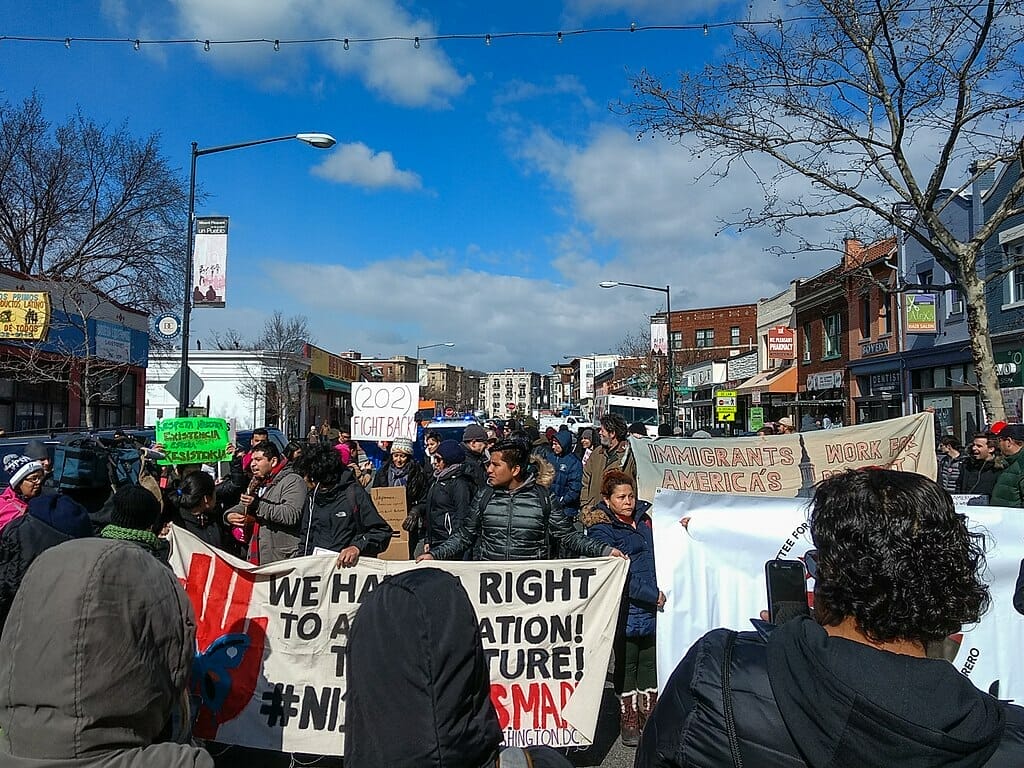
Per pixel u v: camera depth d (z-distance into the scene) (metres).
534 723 4.83
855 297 30.22
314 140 18.88
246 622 4.80
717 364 49.31
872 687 1.39
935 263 24.05
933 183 11.68
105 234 28.53
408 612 1.98
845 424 31.00
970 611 1.53
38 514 4.54
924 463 7.96
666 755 1.62
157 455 10.80
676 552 5.02
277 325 45.59
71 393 22.94
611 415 10.01
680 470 8.58
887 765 1.32
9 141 27.17
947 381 23.97
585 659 4.89
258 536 6.49
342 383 53.94
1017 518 4.34
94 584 2.36
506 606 4.91
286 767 4.84
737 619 4.87
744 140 13.03
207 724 4.67
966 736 1.32
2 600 4.10
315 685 4.71
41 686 2.27
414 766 1.84
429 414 35.28
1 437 9.81
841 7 11.94
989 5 10.47
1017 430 8.36
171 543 4.89
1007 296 20.59
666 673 4.92
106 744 2.31
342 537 6.14
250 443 15.73
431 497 8.19
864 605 1.50
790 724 1.44
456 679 1.94
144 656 2.42
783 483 8.31
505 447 5.36
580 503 10.68
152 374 42.12
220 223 19.48
